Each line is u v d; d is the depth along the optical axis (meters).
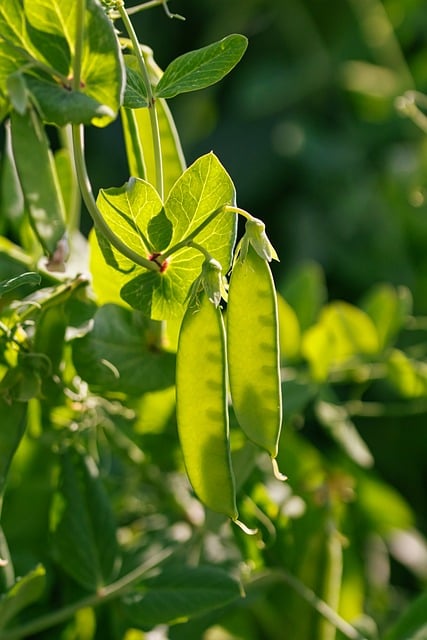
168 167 0.74
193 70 0.69
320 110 1.57
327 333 0.87
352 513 0.93
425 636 0.78
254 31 1.58
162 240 0.68
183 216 0.68
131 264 0.69
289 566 0.82
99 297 0.74
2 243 0.82
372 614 0.93
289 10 1.56
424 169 1.29
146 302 0.70
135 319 0.74
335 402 0.90
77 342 0.74
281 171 1.52
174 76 0.69
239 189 1.52
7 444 0.71
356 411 0.91
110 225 0.68
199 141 1.54
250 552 0.80
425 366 0.90
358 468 0.91
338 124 1.56
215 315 0.66
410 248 1.33
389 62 1.52
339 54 1.55
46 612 0.80
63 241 0.70
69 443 0.78
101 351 0.74
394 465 1.13
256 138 1.55
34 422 0.78
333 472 0.85
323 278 1.37
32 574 0.73
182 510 0.84
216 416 0.67
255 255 0.66
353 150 1.48
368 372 0.91
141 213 0.68
